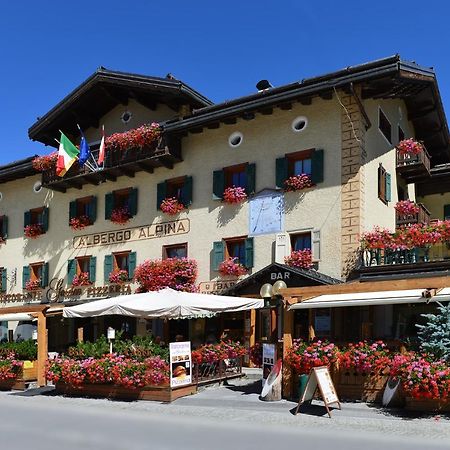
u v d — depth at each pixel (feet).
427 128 81.46
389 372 38.24
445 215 80.48
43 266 87.51
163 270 70.49
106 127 84.99
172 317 49.80
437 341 36.60
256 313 65.10
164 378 43.75
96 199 82.48
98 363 46.32
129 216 78.28
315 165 63.31
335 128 62.80
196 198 72.38
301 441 28.40
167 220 74.64
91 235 82.33
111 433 30.96
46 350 55.21
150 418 36.32
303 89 61.36
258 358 62.44
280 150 66.33
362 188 60.75
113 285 78.28
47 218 88.43
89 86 79.77
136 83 75.31
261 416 36.11
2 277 93.20
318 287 42.45
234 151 69.92
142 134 73.77
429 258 56.54
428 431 30.89
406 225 67.36
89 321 80.94
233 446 27.20
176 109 75.97
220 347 52.08
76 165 81.61
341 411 37.04
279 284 53.57
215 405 41.06
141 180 78.02
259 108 65.16
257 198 67.10
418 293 38.63
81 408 41.39
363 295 40.70
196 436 29.91
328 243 61.41
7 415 38.04
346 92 61.05
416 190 82.17
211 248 70.13
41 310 55.52
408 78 60.03
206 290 69.41
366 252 59.52
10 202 94.63
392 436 29.73
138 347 47.73
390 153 70.38
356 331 57.62
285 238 64.18
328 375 37.17
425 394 35.06
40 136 87.86
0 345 57.21
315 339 46.55
